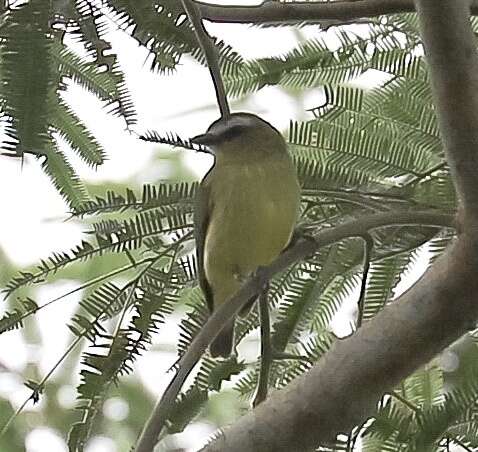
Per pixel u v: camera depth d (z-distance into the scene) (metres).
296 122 7.20
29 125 5.03
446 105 5.54
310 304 7.02
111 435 10.25
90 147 6.54
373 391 5.69
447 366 6.60
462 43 5.43
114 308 6.39
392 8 7.19
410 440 6.05
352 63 7.25
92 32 5.47
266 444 5.54
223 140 8.57
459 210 5.79
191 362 5.33
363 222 6.09
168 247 6.58
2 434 9.26
